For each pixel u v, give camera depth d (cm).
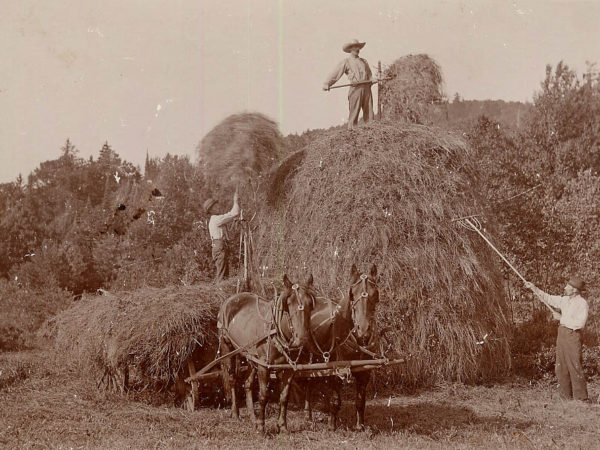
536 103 2911
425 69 1249
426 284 1025
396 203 1036
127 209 2139
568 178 2277
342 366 742
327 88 1295
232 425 823
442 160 1091
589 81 2958
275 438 751
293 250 1109
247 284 1006
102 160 2822
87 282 2089
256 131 1175
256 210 1216
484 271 1084
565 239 1355
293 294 739
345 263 1024
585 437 771
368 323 709
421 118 1245
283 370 769
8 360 1336
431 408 921
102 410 892
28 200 3183
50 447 706
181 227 2028
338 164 1082
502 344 1113
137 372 938
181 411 902
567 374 1012
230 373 869
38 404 922
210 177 1258
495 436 762
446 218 1059
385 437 755
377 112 1306
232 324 859
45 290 1897
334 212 1053
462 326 1040
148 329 869
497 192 1435
